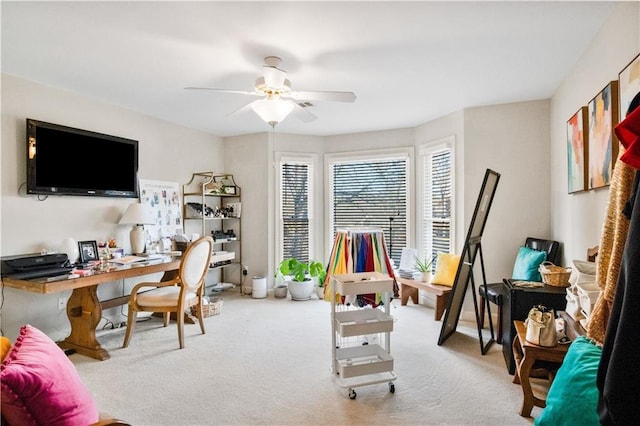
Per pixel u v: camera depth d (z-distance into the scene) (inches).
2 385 37.7
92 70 106.8
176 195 168.2
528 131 136.1
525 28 83.1
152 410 79.7
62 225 122.2
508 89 124.5
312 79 114.3
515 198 138.3
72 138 122.7
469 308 145.6
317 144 197.6
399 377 94.5
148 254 142.4
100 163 131.9
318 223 197.6
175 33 85.0
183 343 117.1
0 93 106.0
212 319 147.4
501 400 82.9
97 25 81.3
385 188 185.5
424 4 73.0
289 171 194.9
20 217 110.7
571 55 97.7
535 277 118.0
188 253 117.8
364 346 95.2
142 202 150.3
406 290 167.5
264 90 96.3
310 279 185.0
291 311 159.0
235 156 196.5
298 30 83.6
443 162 161.6
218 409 80.0
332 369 94.6
